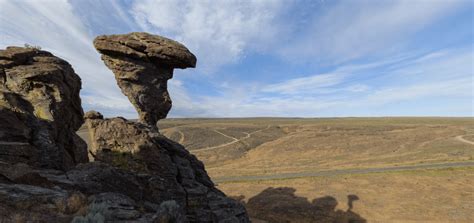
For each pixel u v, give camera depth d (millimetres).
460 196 46906
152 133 25719
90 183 16016
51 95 20047
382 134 119125
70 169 18484
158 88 29422
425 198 47375
